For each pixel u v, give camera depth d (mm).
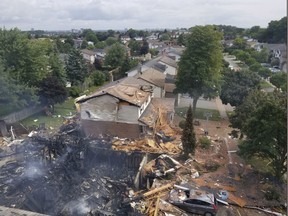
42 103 42156
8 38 38750
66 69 59656
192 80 40906
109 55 80000
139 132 31109
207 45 39594
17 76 37562
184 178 23672
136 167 25062
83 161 23516
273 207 20375
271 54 97812
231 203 20609
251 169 25812
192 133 26734
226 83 41719
